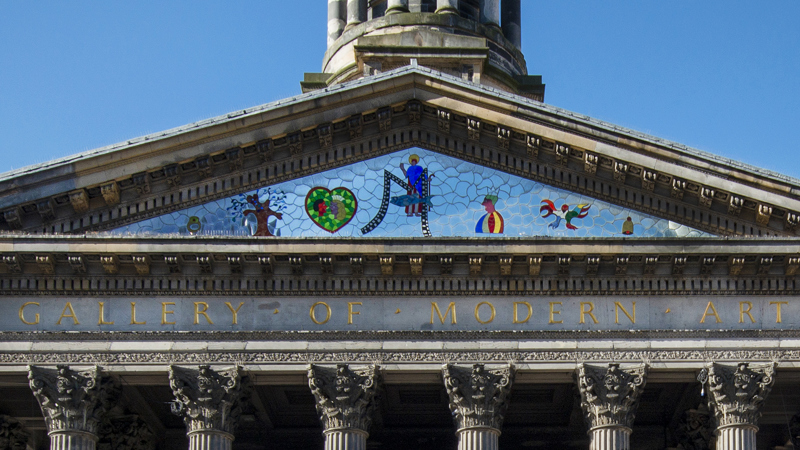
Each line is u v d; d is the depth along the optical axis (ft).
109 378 177.17
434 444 216.33
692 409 197.67
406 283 180.04
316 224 183.11
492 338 177.68
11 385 180.55
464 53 232.73
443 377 176.24
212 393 174.60
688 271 179.42
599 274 179.73
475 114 184.55
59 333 176.55
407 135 187.83
